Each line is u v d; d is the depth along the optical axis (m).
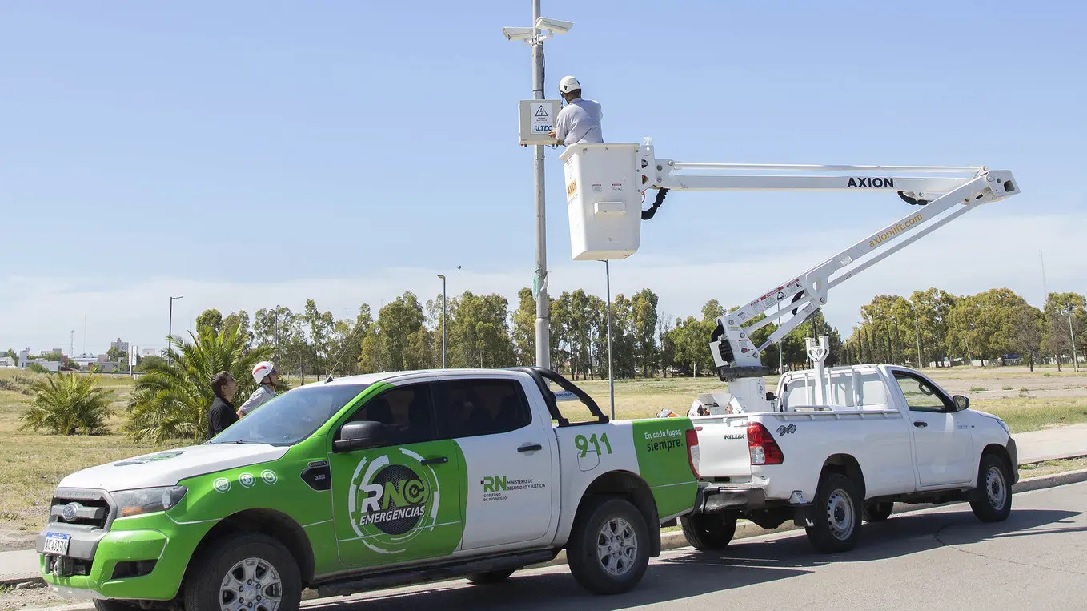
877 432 11.63
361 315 114.50
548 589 9.38
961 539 11.59
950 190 14.66
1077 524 12.36
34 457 24.69
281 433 7.64
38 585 9.43
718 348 13.59
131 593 6.43
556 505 8.44
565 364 141.88
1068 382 80.75
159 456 7.38
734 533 12.32
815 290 13.93
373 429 7.25
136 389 30.08
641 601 8.48
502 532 8.07
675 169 12.81
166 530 6.52
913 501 12.27
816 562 10.41
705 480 11.05
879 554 10.77
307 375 110.50
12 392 87.25
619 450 8.95
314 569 7.10
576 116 12.25
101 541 6.52
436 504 7.70
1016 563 9.77
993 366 162.12
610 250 11.88
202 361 29.19
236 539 6.73
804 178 13.70
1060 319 135.62
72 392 38.34
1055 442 23.47
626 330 143.62
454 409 8.11
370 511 7.36
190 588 6.58
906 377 12.70
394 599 9.20
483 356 111.06
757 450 10.54
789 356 78.00
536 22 13.12
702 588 9.04
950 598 8.18
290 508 7.00
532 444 8.34
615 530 8.88
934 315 159.00
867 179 14.18
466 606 8.67
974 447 12.77
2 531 12.55
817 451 10.91
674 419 9.59
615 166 12.03
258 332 117.75
